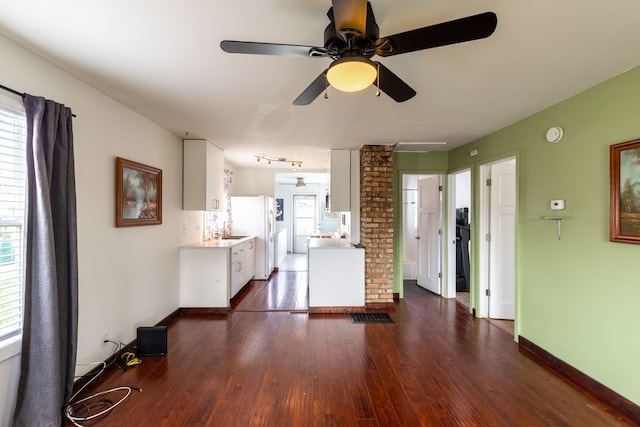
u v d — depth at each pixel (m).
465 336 3.42
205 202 4.20
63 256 2.05
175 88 2.47
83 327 2.41
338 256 4.29
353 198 4.72
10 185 1.92
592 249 2.39
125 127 2.90
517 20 1.58
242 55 1.95
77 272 2.13
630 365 2.10
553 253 2.79
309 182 9.76
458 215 5.70
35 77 1.98
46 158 1.94
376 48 1.44
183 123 3.44
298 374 2.58
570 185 2.60
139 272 3.18
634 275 2.09
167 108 2.94
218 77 2.26
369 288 4.38
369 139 4.10
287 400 2.23
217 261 4.17
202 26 1.65
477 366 2.74
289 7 1.49
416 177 6.53
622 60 2.00
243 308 4.39
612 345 2.23
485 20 1.23
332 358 2.87
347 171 4.70
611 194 2.22
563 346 2.66
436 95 2.57
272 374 2.58
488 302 4.04
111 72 2.21
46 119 1.94
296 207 10.15
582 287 2.48
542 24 1.61
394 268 4.93
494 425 2.00
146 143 3.27
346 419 2.04
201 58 2.00
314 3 1.46
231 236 6.05
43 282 1.87
